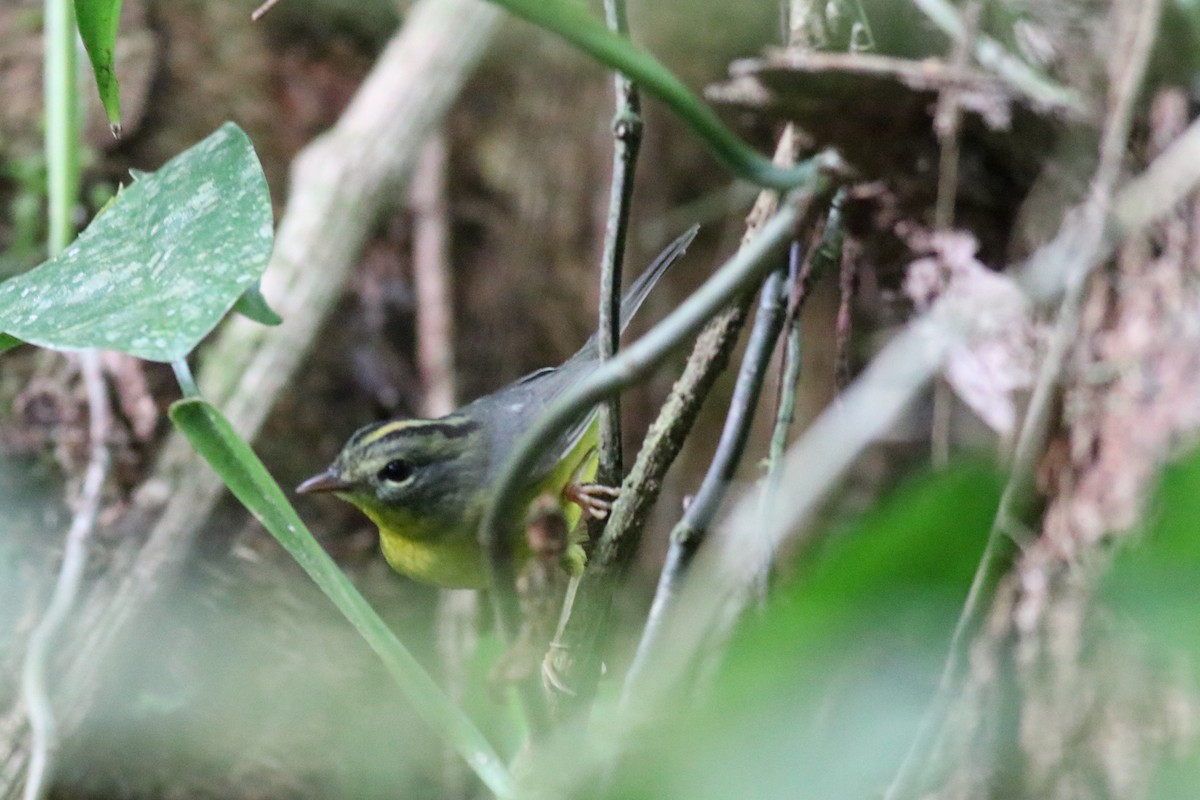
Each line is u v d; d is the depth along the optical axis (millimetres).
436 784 11070
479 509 7223
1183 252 7293
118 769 10000
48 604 10297
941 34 8836
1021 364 7617
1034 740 4980
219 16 14711
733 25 13398
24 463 11016
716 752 1533
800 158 7543
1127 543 1686
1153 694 2029
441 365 13422
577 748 2582
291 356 10914
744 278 3029
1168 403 6918
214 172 3967
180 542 10391
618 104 4809
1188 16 7289
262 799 10508
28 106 13250
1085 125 7934
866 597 1482
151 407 11156
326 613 11773
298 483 13000
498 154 14734
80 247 3865
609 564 4793
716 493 5363
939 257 8273
